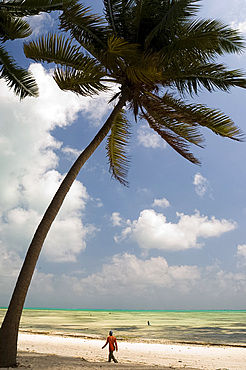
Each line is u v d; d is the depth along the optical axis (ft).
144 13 43.60
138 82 39.24
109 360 47.57
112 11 44.11
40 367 32.32
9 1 43.16
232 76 40.16
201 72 40.40
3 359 29.14
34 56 37.60
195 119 41.37
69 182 36.11
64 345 74.95
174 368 40.57
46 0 42.52
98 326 176.76
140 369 36.78
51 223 34.01
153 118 45.34
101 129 40.24
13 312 30.19
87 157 38.37
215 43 37.78
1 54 46.11
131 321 247.70
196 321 258.98
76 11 40.16
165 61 39.58
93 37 42.86
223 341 103.19
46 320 242.17
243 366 51.98
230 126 40.86
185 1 39.27
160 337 114.93
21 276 31.32
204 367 48.88
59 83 37.70
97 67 37.76
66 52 37.35
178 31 42.60
